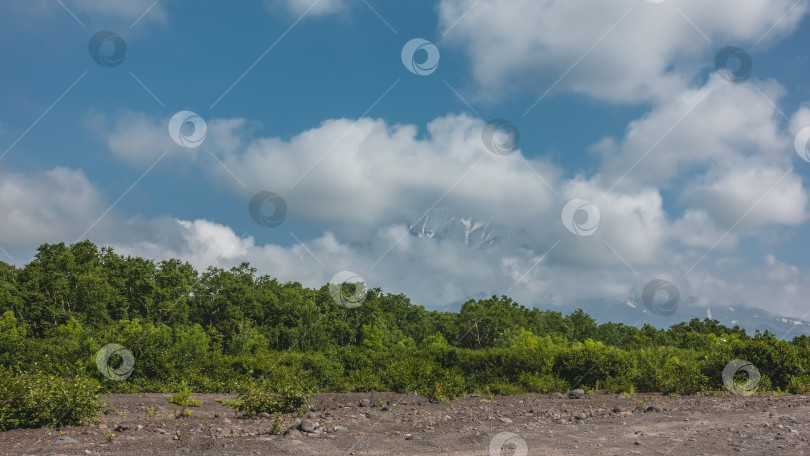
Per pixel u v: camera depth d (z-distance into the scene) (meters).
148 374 13.39
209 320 52.53
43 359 12.12
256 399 8.56
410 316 69.94
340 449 5.57
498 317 58.12
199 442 5.87
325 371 14.27
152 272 55.09
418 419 7.92
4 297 42.66
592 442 6.02
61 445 5.57
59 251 51.69
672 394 11.59
